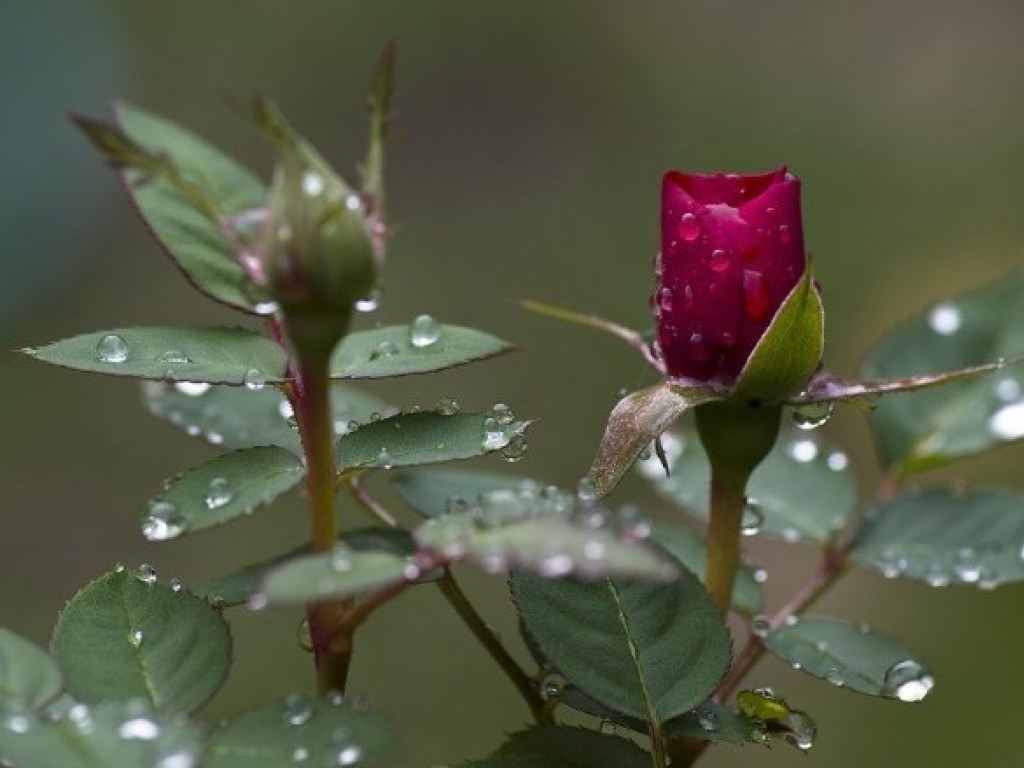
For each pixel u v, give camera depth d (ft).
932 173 4.67
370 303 1.55
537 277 4.46
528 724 1.61
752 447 1.65
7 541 3.70
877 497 1.84
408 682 3.10
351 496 1.72
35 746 1.47
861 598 3.19
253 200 1.67
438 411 1.61
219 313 4.31
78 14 4.61
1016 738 2.80
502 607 3.21
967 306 1.87
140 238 4.40
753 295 1.63
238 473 1.57
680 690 1.60
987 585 1.75
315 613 1.57
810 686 2.97
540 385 4.01
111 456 3.84
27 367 4.00
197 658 1.56
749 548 3.33
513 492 1.53
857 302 4.33
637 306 4.38
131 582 1.57
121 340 1.60
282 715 1.50
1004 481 3.00
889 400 1.84
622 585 1.61
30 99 4.41
